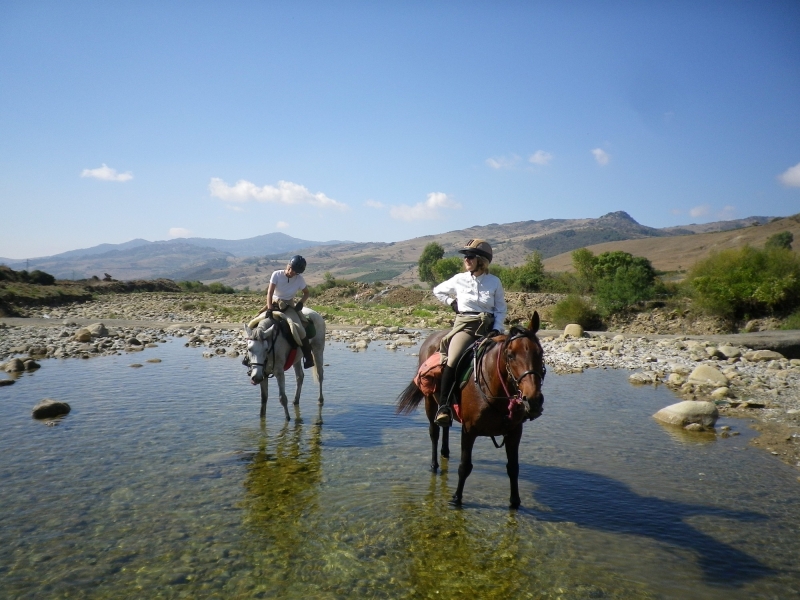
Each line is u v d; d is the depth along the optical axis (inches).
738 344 775.1
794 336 821.2
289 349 385.7
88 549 201.5
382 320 1211.9
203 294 2209.6
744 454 322.0
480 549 210.1
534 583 187.8
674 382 534.9
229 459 301.3
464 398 235.1
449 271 2637.8
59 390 461.1
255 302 1860.2
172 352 703.7
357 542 213.5
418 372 274.8
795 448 333.4
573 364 647.1
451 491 264.8
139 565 191.8
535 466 300.8
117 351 697.6
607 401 457.1
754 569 197.2
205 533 216.4
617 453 323.6
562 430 370.0
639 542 216.7
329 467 293.3
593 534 223.1
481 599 178.2
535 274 1867.6
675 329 1077.8
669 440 349.4
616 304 1167.6
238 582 183.6
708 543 216.1
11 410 392.5
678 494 264.1
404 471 289.9
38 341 756.6
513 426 227.0
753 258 1080.8
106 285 2194.9
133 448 315.3
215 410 405.4
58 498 244.8
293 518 231.8
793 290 1015.0
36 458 295.0
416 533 221.8
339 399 451.8
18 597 171.0
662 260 4918.8
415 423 382.0
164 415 388.5
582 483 277.0
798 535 223.0
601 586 186.1
